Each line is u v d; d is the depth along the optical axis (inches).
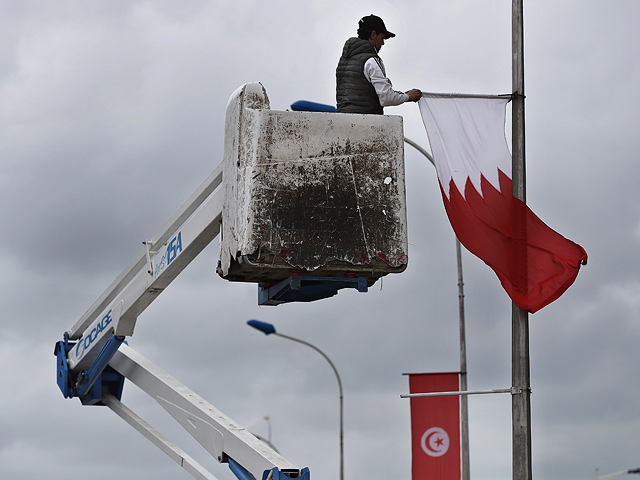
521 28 717.9
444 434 922.1
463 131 668.1
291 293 506.0
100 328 688.4
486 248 659.4
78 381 731.4
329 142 462.3
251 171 452.8
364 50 503.8
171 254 584.1
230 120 482.6
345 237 456.8
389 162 467.5
